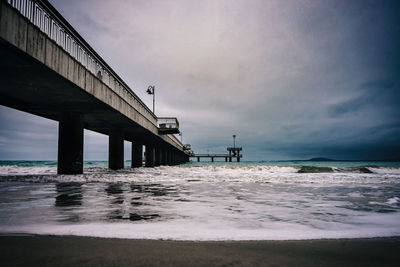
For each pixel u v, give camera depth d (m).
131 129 31.05
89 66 15.84
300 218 4.59
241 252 2.69
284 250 2.78
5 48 9.44
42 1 10.87
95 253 2.60
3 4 8.63
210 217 4.61
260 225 4.01
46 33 11.27
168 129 39.03
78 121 19.17
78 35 14.19
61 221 4.19
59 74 12.34
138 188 9.94
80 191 8.80
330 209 5.57
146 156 49.69
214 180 14.40
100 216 4.64
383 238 3.29
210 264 2.33
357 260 2.49
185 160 138.62
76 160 18.80
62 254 2.57
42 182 12.62
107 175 17.33
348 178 16.53
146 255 2.56
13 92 15.60
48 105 18.67
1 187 10.06
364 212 5.23
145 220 4.31
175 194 8.12
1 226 3.79
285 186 11.14
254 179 15.25
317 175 20.36
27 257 2.47
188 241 3.10
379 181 14.38
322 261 2.46
